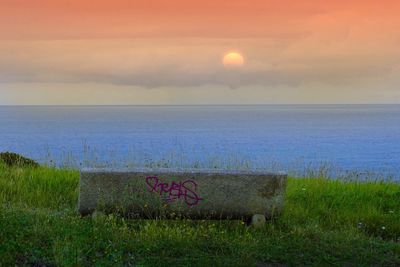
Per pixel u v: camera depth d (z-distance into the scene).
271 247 7.25
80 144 84.25
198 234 7.64
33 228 7.41
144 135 119.50
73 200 10.09
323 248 7.30
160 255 6.79
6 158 14.41
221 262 6.56
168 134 124.88
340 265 6.75
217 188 8.27
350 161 56.97
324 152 69.88
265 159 50.75
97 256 6.57
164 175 8.25
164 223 8.18
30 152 66.44
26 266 6.17
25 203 9.50
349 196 10.92
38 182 11.23
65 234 7.18
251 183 8.29
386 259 6.98
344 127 176.12
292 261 6.79
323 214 9.52
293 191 10.89
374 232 8.80
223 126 188.00
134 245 7.05
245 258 6.74
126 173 8.23
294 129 160.00
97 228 7.55
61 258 6.27
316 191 11.09
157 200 8.24
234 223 8.42
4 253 6.38
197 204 8.27
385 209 10.31
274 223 8.41
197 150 63.34
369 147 82.06
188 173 8.27
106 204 8.20
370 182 13.47
